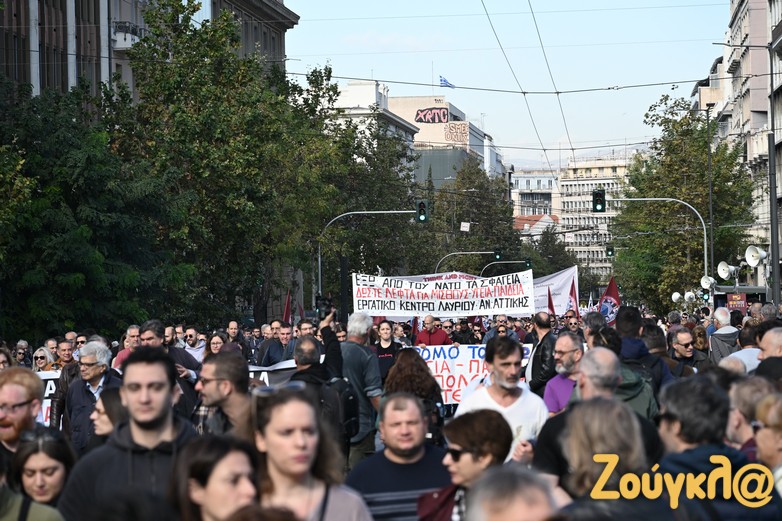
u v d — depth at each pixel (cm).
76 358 2066
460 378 2275
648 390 1038
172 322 4269
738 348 1867
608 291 3575
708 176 7038
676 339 1505
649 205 7169
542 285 3750
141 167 4131
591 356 842
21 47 5069
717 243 7231
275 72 6075
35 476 779
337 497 636
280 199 5391
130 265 3909
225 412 887
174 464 593
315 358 1259
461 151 19750
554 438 750
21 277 3678
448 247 11081
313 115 6019
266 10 9094
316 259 6525
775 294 4025
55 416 1469
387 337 1961
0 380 869
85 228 3703
